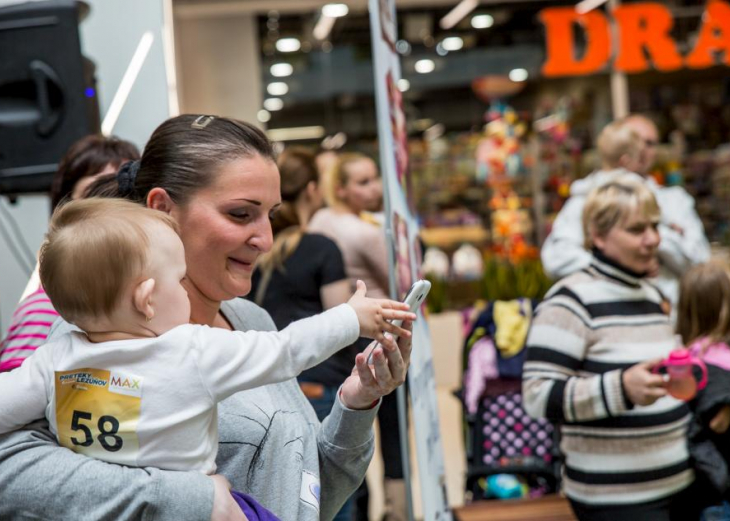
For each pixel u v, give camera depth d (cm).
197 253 148
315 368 354
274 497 153
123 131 352
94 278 131
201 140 149
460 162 1021
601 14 889
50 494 130
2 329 361
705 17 891
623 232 275
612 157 457
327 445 166
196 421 134
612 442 271
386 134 226
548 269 460
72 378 134
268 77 970
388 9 250
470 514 317
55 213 141
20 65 317
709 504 279
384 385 154
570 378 273
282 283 354
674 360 256
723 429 277
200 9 887
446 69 1023
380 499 513
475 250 979
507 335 388
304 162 359
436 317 814
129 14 352
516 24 1003
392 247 223
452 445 617
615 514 271
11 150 321
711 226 936
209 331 137
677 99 944
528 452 383
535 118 1011
